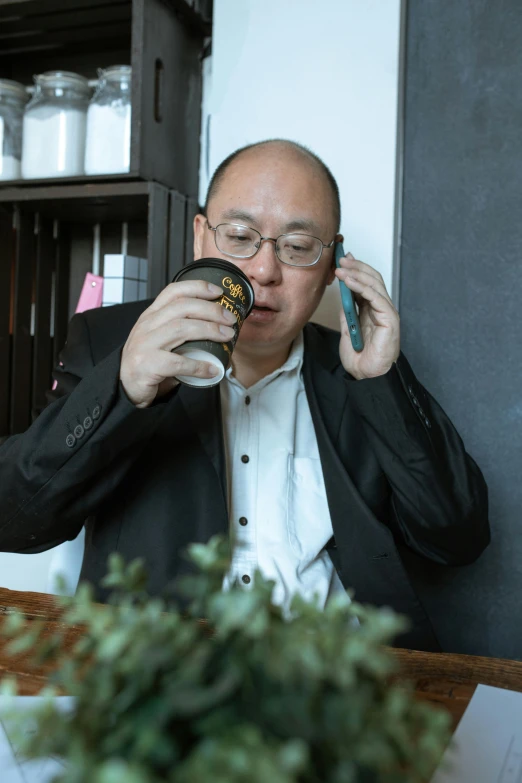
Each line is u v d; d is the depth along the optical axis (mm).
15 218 1761
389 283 1574
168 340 908
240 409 1270
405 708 319
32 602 902
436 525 1214
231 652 315
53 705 312
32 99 1710
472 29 1545
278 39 1625
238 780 254
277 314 1153
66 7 1663
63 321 1930
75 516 1079
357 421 1285
